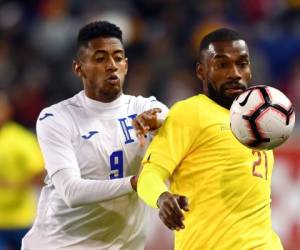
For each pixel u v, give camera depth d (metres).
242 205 18.70
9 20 58.22
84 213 21.23
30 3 59.78
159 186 17.86
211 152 18.73
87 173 21.06
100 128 21.25
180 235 19.16
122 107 21.67
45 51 55.59
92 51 21.02
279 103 18.16
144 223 22.00
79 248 21.45
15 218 37.31
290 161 37.91
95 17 56.97
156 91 51.03
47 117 21.11
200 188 18.77
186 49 54.66
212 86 19.27
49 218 21.70
